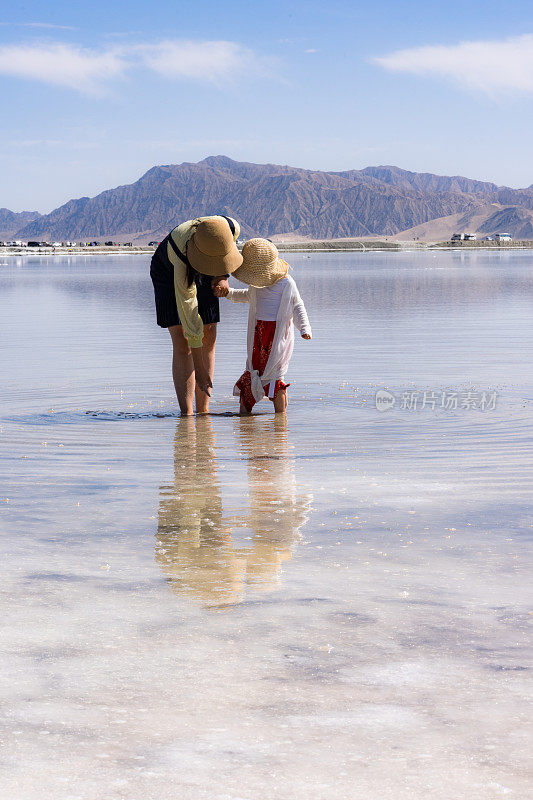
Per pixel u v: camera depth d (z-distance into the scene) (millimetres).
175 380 8250
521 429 7215
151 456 6195
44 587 3193
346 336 16172
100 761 1905
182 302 7941
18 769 1873
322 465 5824
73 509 4555
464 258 135250
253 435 7117
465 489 5016
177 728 2061
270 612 2910
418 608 2953
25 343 15141
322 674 2383
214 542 3873
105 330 17797
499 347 14062
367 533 4023
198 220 7980
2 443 6750
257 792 1781
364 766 1883
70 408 8609
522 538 3906
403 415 8031
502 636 2682
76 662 2463
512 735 2023
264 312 8297
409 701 2211
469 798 1760
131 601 3029
